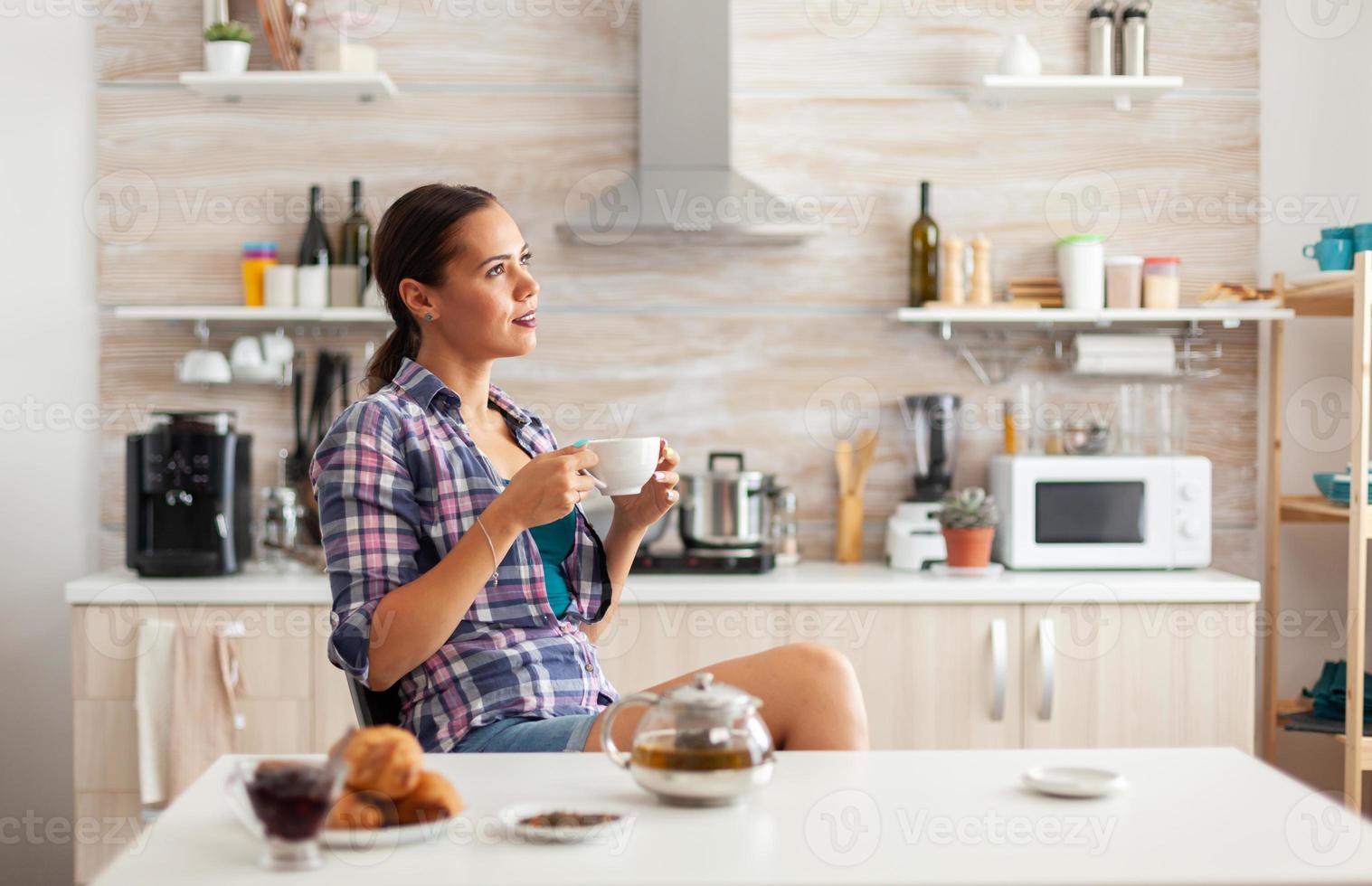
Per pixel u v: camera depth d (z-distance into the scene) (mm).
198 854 936
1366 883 871
